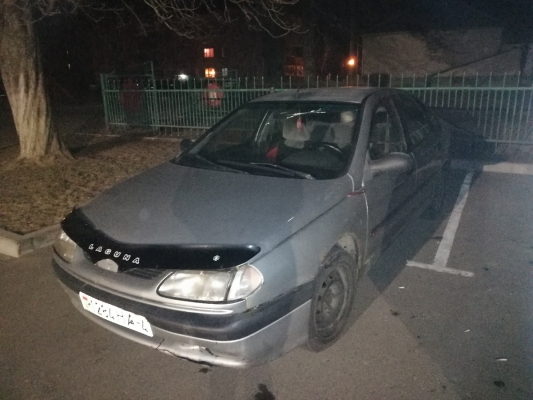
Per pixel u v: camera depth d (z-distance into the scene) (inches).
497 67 586.9
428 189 180.9
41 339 124.9
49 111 306.3
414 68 650.8
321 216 109.3
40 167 297.6
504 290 143.8
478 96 558.9
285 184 119.6
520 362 110.0
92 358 116.6
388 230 142.9
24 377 110.3
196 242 97.5
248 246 95.3
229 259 92.6
